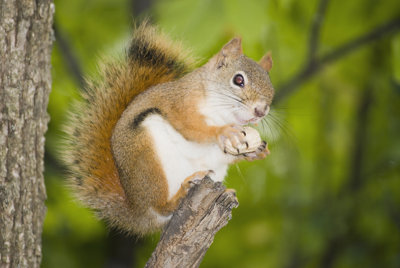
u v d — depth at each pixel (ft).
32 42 21.11
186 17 29.86
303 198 57.67
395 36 40.34
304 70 42.88
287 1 35.40
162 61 31.01
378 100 57.62
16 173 20.77
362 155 56.08
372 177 53.62
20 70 20.83
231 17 29.45
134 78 30.40
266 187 59.52
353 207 52.24
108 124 29.17
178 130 27.53
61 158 28.81
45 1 21.43
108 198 27.89
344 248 53.16
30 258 21.26
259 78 28.63
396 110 56.85
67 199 43.32
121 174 27.66
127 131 27.58
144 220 27.91
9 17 20.48
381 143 57.98
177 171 26.99
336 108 61.21
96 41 48.98
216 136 26.45
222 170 28.81
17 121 20.79
